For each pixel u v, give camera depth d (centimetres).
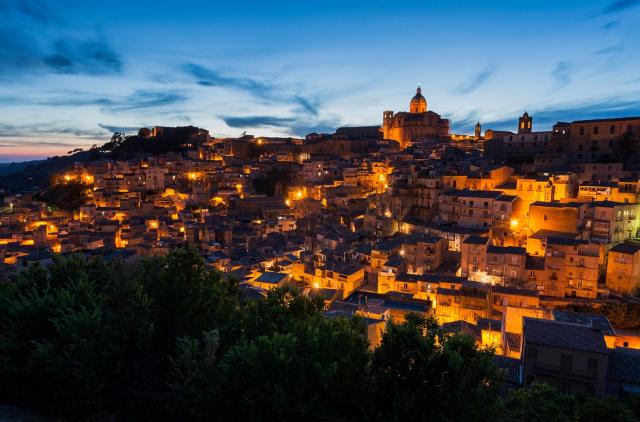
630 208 9762
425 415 2386
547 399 3531
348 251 10962
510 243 10688
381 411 2519
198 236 13362
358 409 2561
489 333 6481
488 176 13100
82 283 2972
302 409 2331
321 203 16300
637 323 7519
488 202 11475
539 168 13938
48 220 16038
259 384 2377
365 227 13625
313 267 10544
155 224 15125
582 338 4644
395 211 14150
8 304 2877
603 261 8994
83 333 2547
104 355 2530
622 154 13225
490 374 2609
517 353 5656
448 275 8900
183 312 2989
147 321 2781
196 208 17412
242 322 3016
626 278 8325
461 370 2520
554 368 4547
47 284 3098
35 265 3297
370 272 10006
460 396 2453
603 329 5416
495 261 8975
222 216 15625
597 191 11088
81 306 2639
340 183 18638
